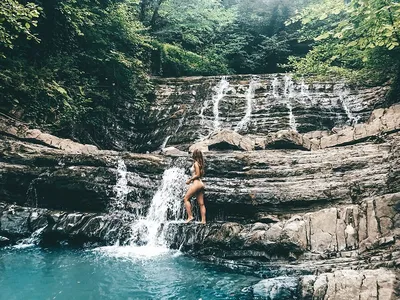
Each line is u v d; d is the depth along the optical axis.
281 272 6.86
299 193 8.55
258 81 17.64
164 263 7.58
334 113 15.04
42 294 6.06
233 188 9.12
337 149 9.88
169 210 9.75
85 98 14.68
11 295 6.00
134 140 16.36
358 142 10.53
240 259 7.45
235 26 25.33
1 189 9.98
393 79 13.91
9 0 9.23
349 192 8.24
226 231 7.98
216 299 5.96
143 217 9.68
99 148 14.80
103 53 15.20
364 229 7.10
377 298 5.18
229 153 10.31
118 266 7.41
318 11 14.18
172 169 10.10
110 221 9.08
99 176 9.85
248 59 24.59
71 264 7.48
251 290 6.28
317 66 14.86
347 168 8.84
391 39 10.88
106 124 15.62
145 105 17.16
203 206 8.84
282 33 24.97
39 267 7.31
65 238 8.92
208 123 15.95
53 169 10.05
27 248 8.59
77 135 13.97
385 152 8.91
